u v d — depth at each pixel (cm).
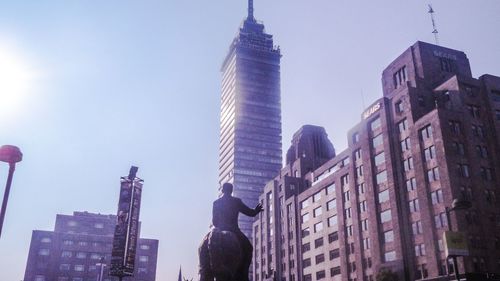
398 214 6850
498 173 6469
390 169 7181
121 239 6338
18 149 1473
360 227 7969
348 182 8588
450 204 5975
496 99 6969
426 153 6594
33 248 13575
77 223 14812
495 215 6169
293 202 10556
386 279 6425
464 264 5634
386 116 7488
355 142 8488
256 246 12362
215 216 1561
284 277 10550
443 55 7856
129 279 13838
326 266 8962
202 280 1437
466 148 6444
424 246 6338
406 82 7300
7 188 1438
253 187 19925
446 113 6506
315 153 11819
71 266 13588
